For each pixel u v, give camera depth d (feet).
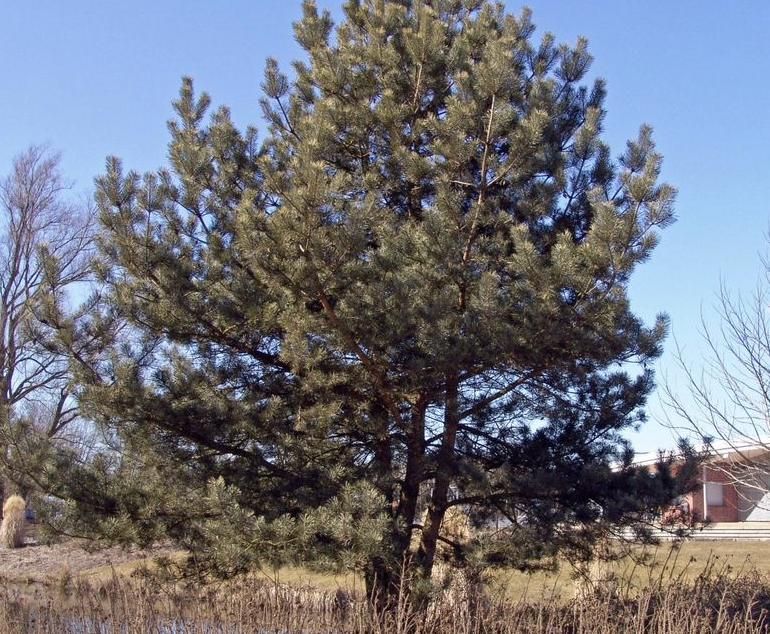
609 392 32.68
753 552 57.16
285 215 27.07
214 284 30.55
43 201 99.50
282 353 27.84
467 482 31.14
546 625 27.61
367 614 26.50
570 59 36.65
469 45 35.70
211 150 34.83
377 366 29.58
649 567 32.73
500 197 33.06
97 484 30.27
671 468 32.94
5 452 30.19
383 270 28.68
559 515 30.14
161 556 32.27
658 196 27.40
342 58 35.76
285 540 25.96
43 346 30.37
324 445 31.17
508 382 32.48
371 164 35.01
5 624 29.94
